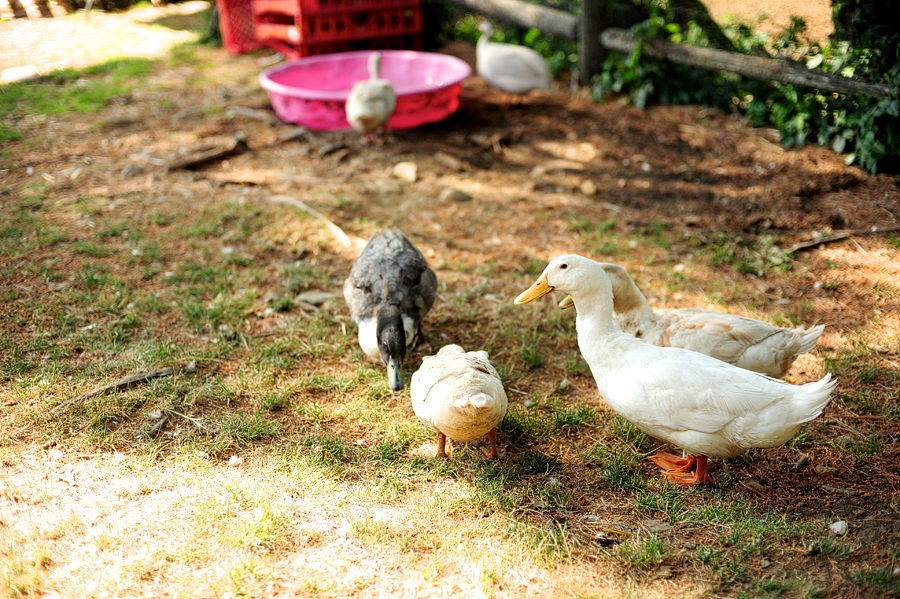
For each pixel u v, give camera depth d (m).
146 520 2.30
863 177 3.74
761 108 4.13
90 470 2.51
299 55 4.88
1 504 2.35
